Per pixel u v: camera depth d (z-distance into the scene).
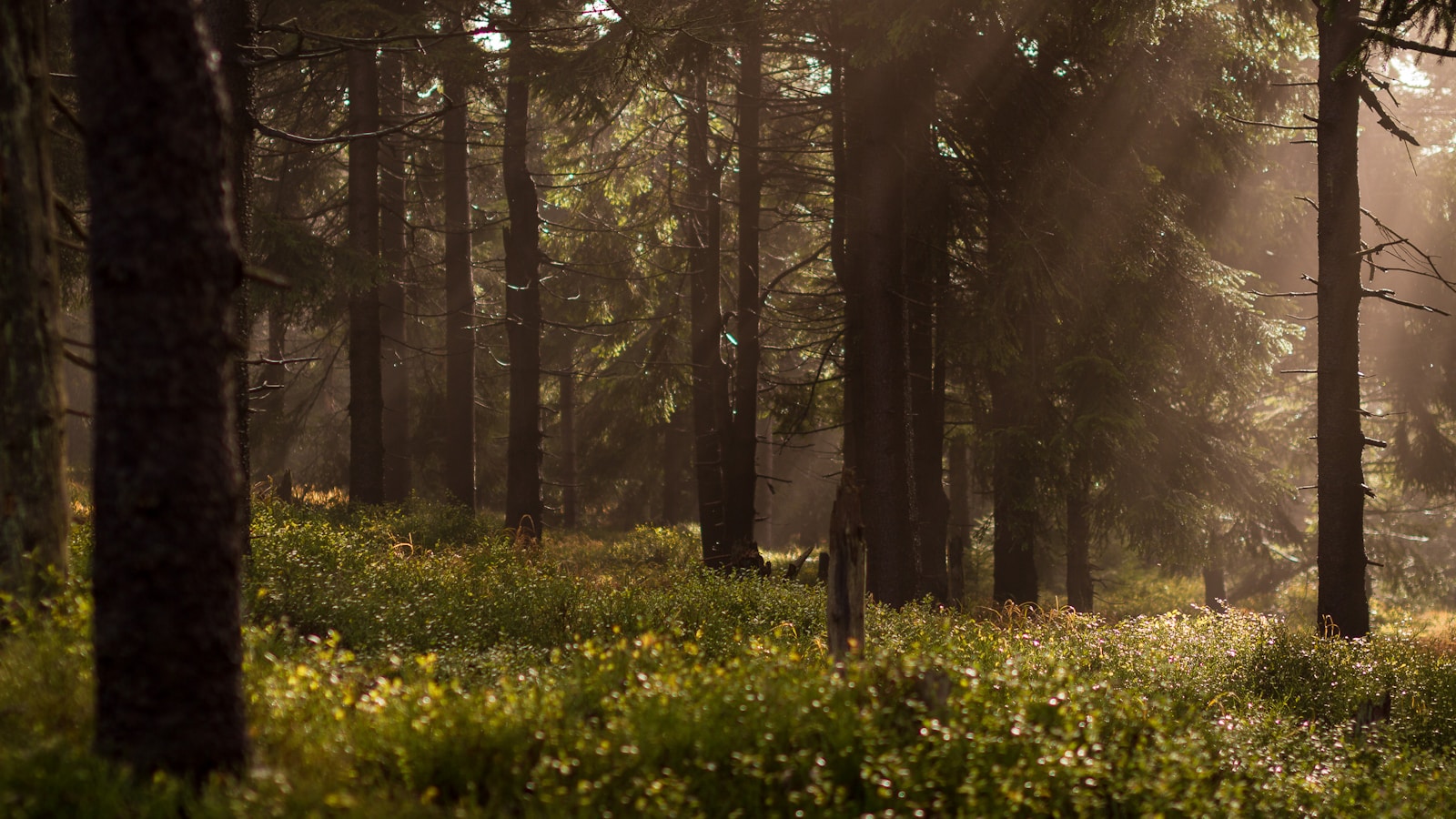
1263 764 6.47
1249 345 16.48
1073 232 14.84
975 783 4.73
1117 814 5.11
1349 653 10.71
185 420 3.75
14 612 5.27
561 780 4.28
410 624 7.84
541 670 6.51
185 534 3.75
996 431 17.38
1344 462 13.05
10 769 3.57
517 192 19.06
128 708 3.76
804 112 18.78
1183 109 15.29
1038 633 10.77
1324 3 12.01
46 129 5.57
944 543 18.05
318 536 11.26
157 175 3.69
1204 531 18.22
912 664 5.77
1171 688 8.77
